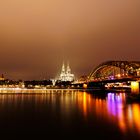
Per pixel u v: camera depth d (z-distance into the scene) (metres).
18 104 95.75
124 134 39.88
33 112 69.44
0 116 60.91
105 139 37.06
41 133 40.97
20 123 50.53
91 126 46.91
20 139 37.06
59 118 57.44
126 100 116.50
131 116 60.31
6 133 40.84
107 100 117.88
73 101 112.19
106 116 60.53
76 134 40.22
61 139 37.22
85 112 69.12
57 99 126.56
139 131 42.06
